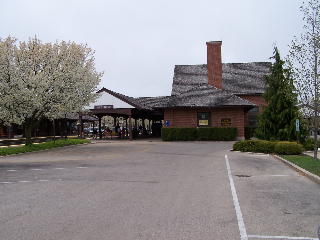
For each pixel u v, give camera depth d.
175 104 37.66
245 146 23.22
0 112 25.27
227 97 38.22
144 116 51.22
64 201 8.87
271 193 9.95
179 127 36.94
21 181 12.19
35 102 24.95
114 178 12.72
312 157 18.83
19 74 25.66
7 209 8.05
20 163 18.19
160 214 7.57
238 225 6.75
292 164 15.81
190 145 29.95
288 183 11.62
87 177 12.99
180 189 10.52
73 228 6.52
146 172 14.30
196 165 16.59
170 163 17.52
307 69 16.41
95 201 8.85
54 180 12.33
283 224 6.84
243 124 36.75
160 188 10.69
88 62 31.31
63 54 28.19
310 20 16.28
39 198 9.27
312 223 6.92
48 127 49.44
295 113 23.48
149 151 24.70
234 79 48.12
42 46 27.61
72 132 58.53
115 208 8.10
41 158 20.94
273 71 24.55
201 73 48.59
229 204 8.55
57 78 26.70
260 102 45.00
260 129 24.59
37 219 7.16
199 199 9.12
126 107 39.59
